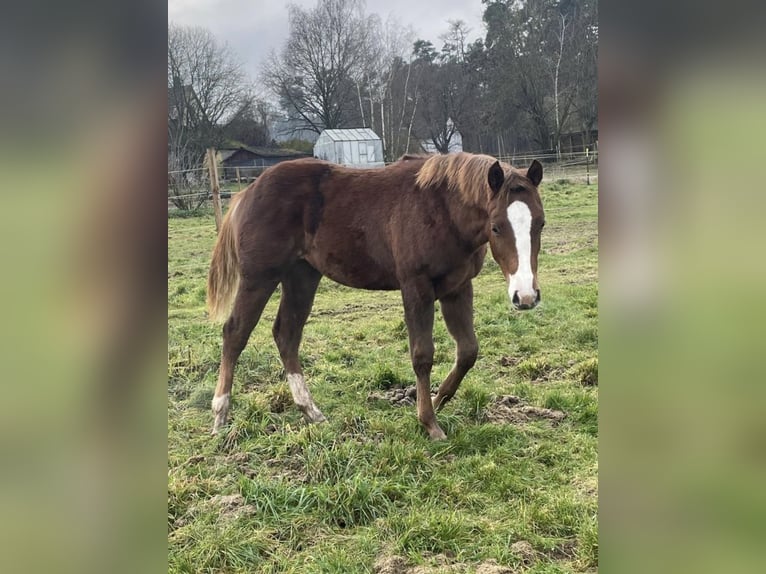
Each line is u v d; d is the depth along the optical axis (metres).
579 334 5.26
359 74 31.53
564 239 10.17
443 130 29.27
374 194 3.73
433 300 3.60
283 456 3.25
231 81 23.62
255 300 3.85
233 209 4.00
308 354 5.05
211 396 4.20
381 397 4.11
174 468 3.17
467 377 4.46
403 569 2.33
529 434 3.49
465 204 3.35
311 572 2.31
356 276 3.84
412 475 3.01
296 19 31.44
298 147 32.78
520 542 2.45
